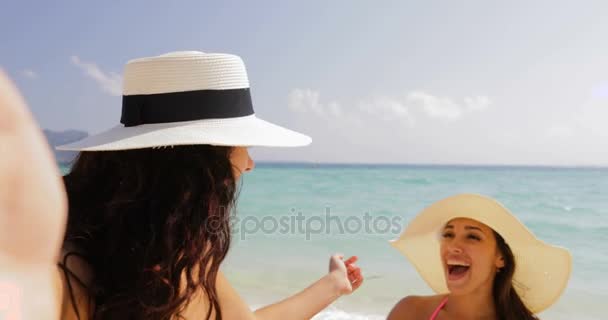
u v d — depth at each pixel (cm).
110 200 145
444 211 286
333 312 665
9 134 42
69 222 139
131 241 137
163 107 165
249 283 849
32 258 43
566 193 2747
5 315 41
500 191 2931
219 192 151
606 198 2405
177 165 146
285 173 4416
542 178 3966
